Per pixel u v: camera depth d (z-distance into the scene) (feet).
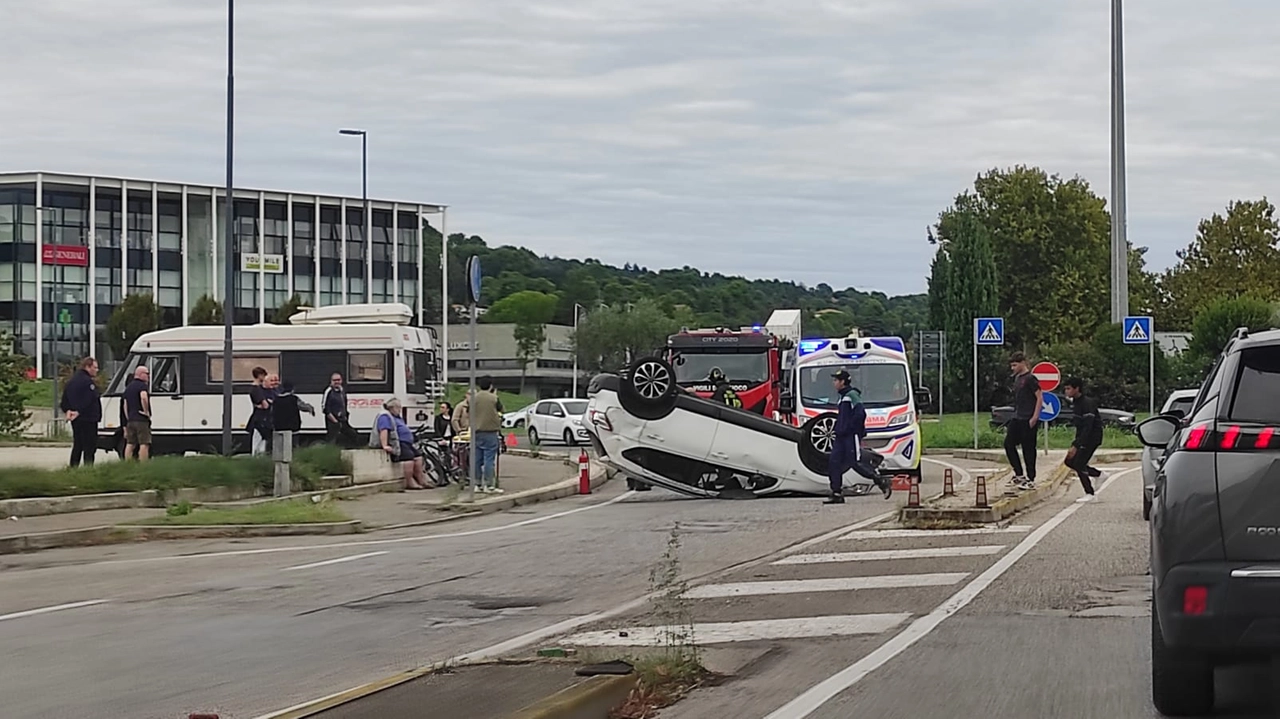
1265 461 22.22
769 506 74.90
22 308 261.85
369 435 115.44
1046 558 47.80
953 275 270.46
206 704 28.50
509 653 32.60
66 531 60.34
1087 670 29.71
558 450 154.30
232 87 98.17
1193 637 22.40
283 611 40.73
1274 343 23.43
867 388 91.15
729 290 356.18
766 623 36.60
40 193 261.44
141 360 118.01
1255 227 297.94
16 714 27.81
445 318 287.28
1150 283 314.96
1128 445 138.82
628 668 28.35
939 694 27.81
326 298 285.64
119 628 38.04
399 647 34.71
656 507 77.00
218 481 77.41
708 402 81.82
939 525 58.95
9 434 142.61
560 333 299.79
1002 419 161.79
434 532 65.72
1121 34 127.75
